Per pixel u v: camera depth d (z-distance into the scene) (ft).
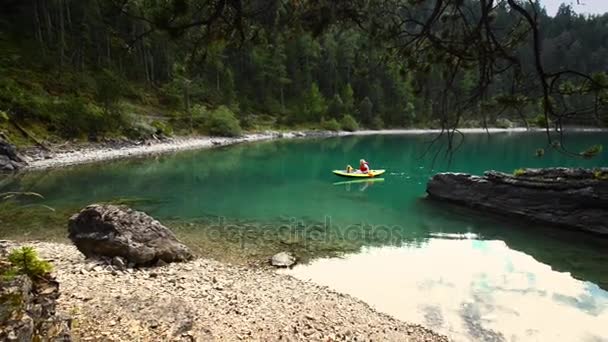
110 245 34.14
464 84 15.47
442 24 15.84
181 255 37.99
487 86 14.37
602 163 114.21
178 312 24.16
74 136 127.65
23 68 176.04
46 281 14.43
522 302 32.19
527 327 28.32
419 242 47.93
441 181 71.67
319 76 318.24
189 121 197.57
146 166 112.16
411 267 39.83
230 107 241.55
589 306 31.53
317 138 232.73
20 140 109.70
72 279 28.76
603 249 46.16
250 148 170.60
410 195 76.07
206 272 35.37
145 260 34.50
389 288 34.83
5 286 11.75
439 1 14.11
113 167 108.37
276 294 31.99
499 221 57.98
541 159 129.70
